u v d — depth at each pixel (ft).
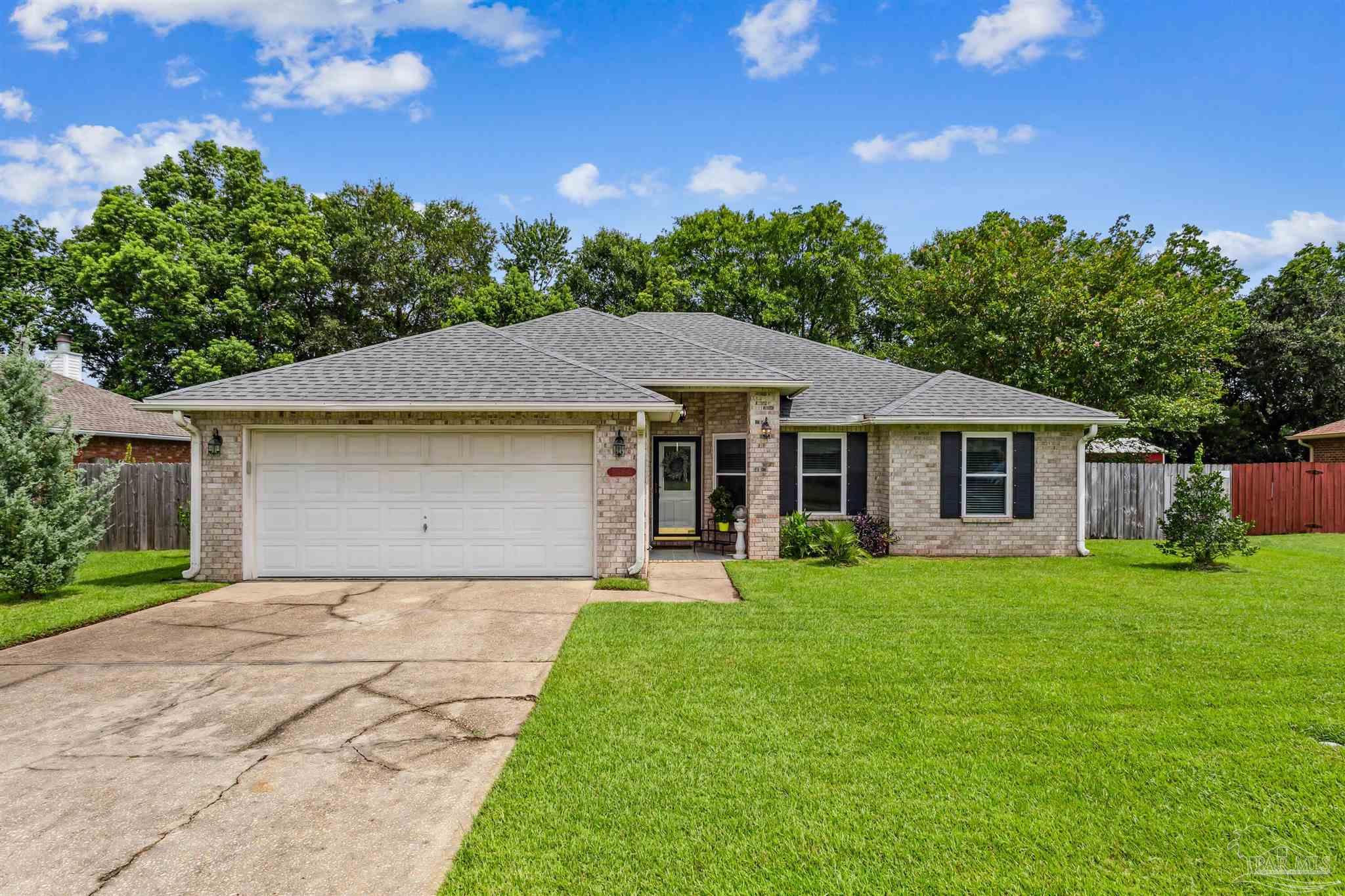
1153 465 53.31
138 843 11.10
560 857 10.61
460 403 33.24
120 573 37.52
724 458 46.37
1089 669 19.58
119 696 17.95
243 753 14.47
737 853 10.71
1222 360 81.66
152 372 89.15
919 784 12.82
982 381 47.44
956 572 36.63
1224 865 10.34
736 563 39.88
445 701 17.48
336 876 10.19
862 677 18.95
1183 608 27.50
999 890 9.80
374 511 34.63
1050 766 13.53
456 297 102.53
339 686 18.69
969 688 18.04
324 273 94.94
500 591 31.55
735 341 56.13
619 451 34.76
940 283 73.61
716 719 15.99
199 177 98.27
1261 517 56.18
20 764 13.97
